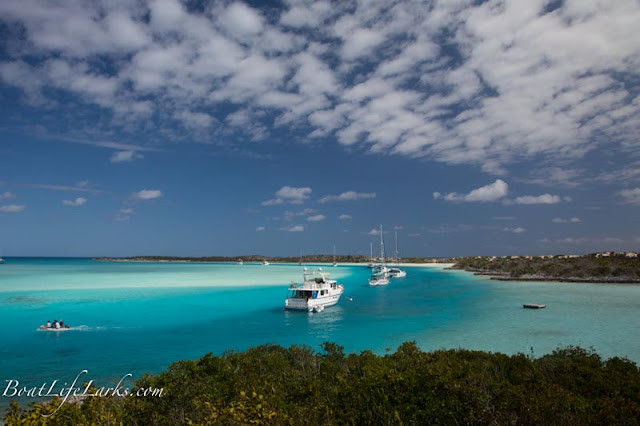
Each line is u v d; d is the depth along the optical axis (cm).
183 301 5191
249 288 7081
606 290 6288
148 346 2756
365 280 10600
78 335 3100
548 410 814
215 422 698
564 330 3164
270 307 4738
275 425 698
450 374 954
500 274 10800
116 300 5128
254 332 3275
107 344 2809
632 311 4147
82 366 2253
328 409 832
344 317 4038
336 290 4997
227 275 11481
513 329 3238
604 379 1184
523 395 862
